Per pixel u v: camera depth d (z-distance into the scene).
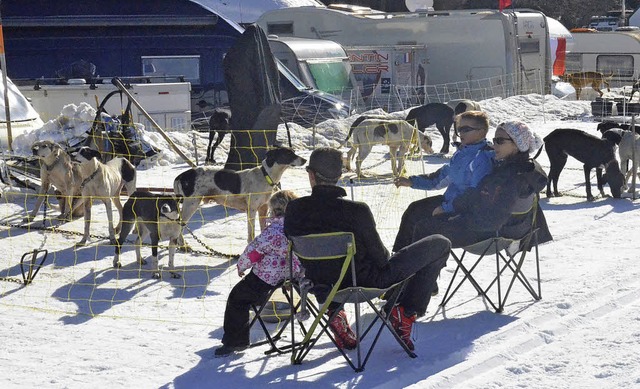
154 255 10.81
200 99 27.88
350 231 7.18
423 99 33.75
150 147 19.56
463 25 33.56
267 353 7.78
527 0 68.06
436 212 8.69
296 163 12.23
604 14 73.56
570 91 38.75
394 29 34.62
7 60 26.73
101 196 12.44
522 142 8.38
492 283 9.02
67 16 26.69
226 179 12.17
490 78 33.28
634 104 30.02
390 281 7.35
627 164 16.31
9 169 16.27
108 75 27.27
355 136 18.72
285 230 7.35
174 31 27.59
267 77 15.82
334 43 31.09
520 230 8.70
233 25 27.86
